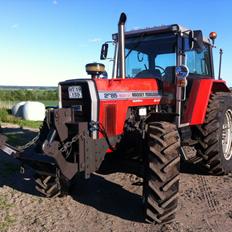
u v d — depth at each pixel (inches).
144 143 182.5
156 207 169.5
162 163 168.2
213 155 245.0
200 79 241.0
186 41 227.5
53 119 170.9
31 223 173.5
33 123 565.6
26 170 266.2
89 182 237.9
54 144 164.1
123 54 200.7
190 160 251.9
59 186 199.8
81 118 184.9
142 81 209.8
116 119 189.5
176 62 230.1
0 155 314.7
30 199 206.2
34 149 189.6
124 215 184.2
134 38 247.4
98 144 178.9
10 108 858.1
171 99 225.6
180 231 164.6
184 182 239.9
